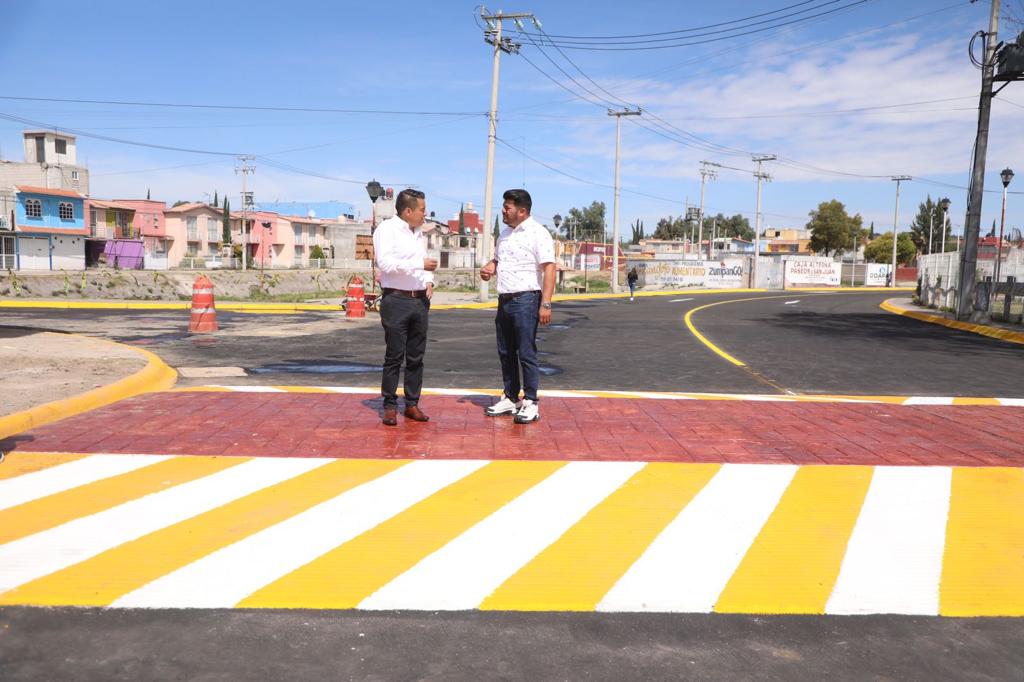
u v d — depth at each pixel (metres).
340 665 2.41
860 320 20.62
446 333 14.11
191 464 4.45
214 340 12.01
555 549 3.33
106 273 49.75
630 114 43.31
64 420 5.55
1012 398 7.42
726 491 4.12
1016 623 2.78
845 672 2.43
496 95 26.80
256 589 2.90
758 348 12.23
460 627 2.66
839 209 98.12
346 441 5.03
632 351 11.57
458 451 4.82
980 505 3.97
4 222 59.59
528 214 5.51
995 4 18.77
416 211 5.37
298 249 95.75
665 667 2.44
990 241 71.56
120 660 2.40
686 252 99.56
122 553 3.19
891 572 3.17
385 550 3.28
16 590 2.84
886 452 4.98
